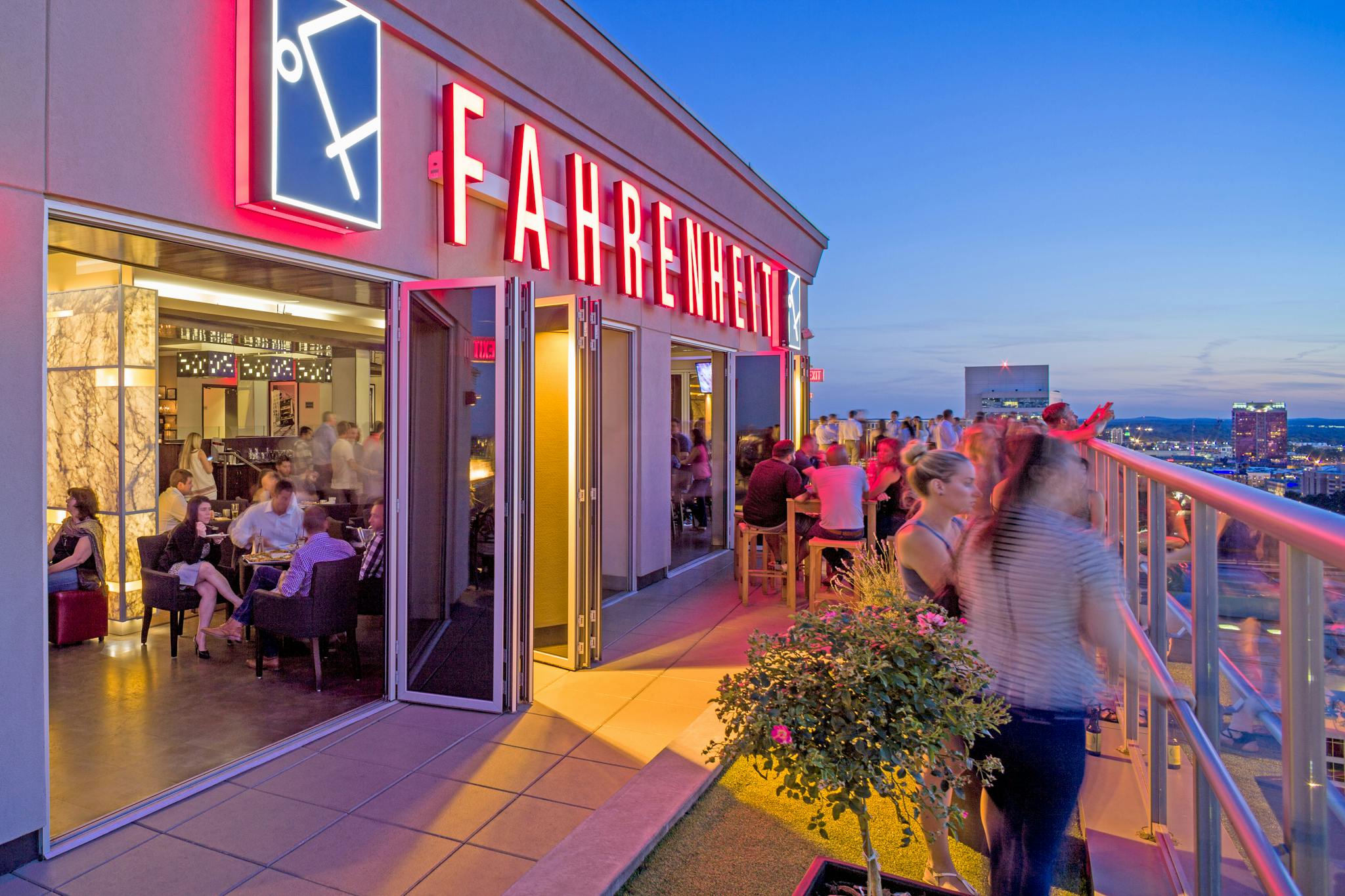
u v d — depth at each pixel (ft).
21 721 10.19
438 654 16.21
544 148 22.17
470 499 16.11
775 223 41.47
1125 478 8.66
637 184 27.99
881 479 25.41
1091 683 7.18
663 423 29.94
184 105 12.12
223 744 14.06
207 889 9.66
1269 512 3.35
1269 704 4.95
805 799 6.73
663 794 11.59
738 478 37.09
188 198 12.19
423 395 16.43
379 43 14.94
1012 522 7.36
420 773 13.00
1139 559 8.61
